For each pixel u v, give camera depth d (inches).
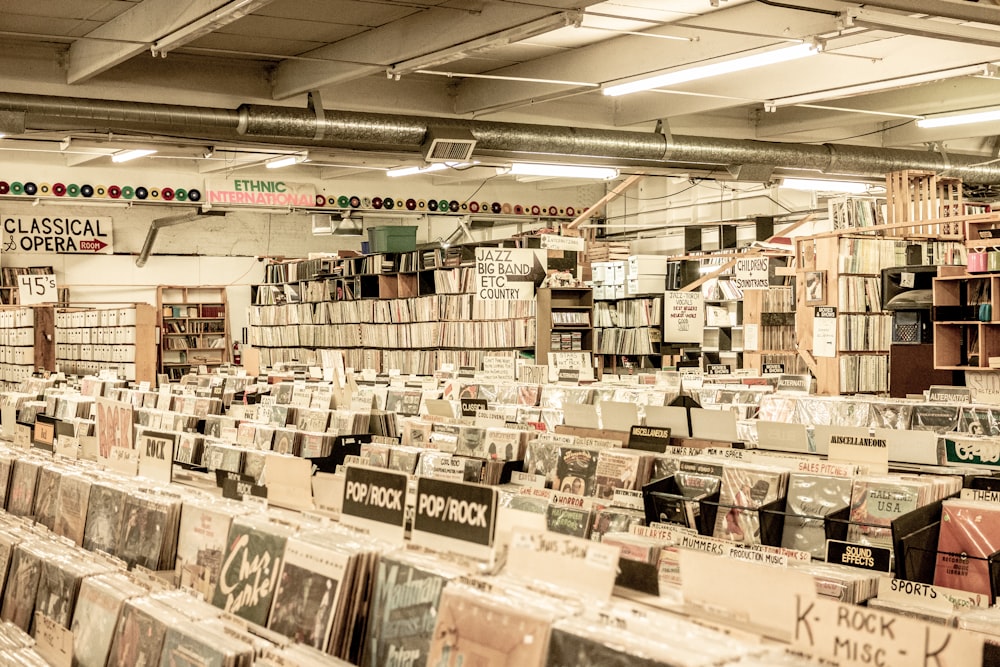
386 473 92.5
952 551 108.4
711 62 355.6
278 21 366.3
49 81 397.4
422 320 654.5
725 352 616.4
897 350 348.2
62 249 841.5
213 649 81.4
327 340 779.4
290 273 842.8
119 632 95.0
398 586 80.3
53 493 140.0
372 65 378.0
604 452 143.9
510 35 317.4
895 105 544.7
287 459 117.4
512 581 72.6
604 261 671.8
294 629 85.1
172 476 149.6
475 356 598.5
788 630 62.6
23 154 638.5
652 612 65.9
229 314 921.5
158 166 652.7
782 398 209.0
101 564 113.1
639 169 531.5
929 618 92.2
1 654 105.3
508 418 219.8
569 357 423.8
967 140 644.7
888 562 109.3
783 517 124.3
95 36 363.3
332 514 106.3
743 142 510.6
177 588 105.3
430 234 985.5
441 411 210.7
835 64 412.5
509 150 466.3
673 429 165.6
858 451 132.3
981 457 140.3
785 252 563.2
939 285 332.8
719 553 110.4
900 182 436.1
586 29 384.8
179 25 310.3
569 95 427.5
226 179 709.9
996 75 377.4
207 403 257.9
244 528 98.6
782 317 516.7
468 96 472.7
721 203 791.7
